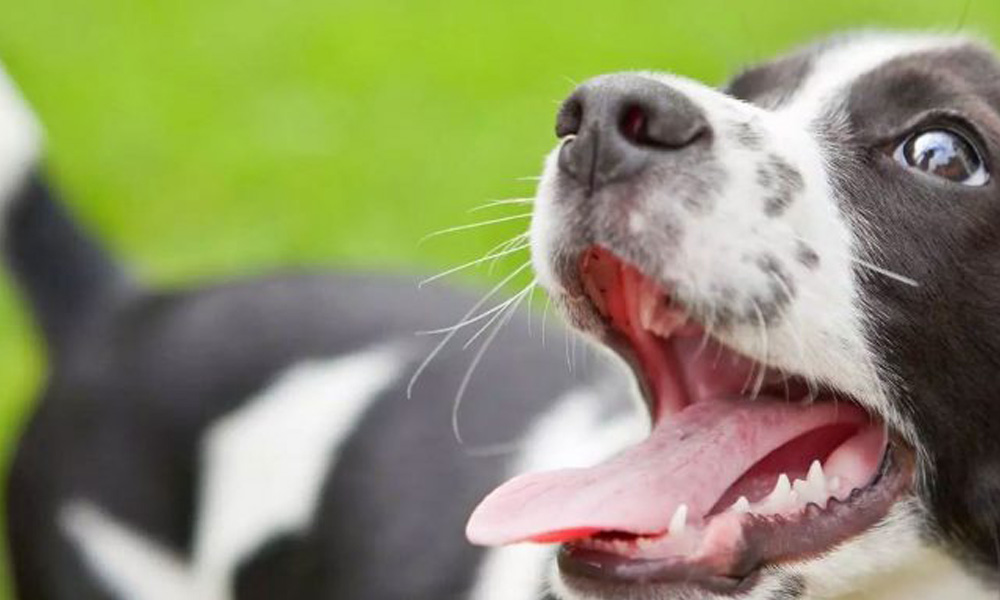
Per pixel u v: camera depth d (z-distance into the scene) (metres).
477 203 14.91
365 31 17.72
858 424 6.63
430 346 9.43
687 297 6.09
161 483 9.62
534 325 9.45
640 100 6.01
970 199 6.60
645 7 17.86
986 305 6.58
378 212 15.02
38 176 9.94
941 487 6.57
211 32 17.88
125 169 15.77
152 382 9.70
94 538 9.73
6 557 10.32
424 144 15.83
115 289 10.10
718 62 16.91
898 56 7.03
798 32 17.14
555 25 17.66
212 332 9.75
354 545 9.06
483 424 8.98
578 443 8.50
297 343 9.62
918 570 6.61
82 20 18.06
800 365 6.32
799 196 6.30
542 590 7.85
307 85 16.91
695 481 6.39
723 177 6.12
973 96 6.83
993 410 6.62
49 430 9.90
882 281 6.43
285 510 9.29
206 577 9.56
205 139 16.14
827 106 6.86
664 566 6.10
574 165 6.02
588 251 6.13
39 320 10.04
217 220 15.14
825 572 6.34
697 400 6.71
